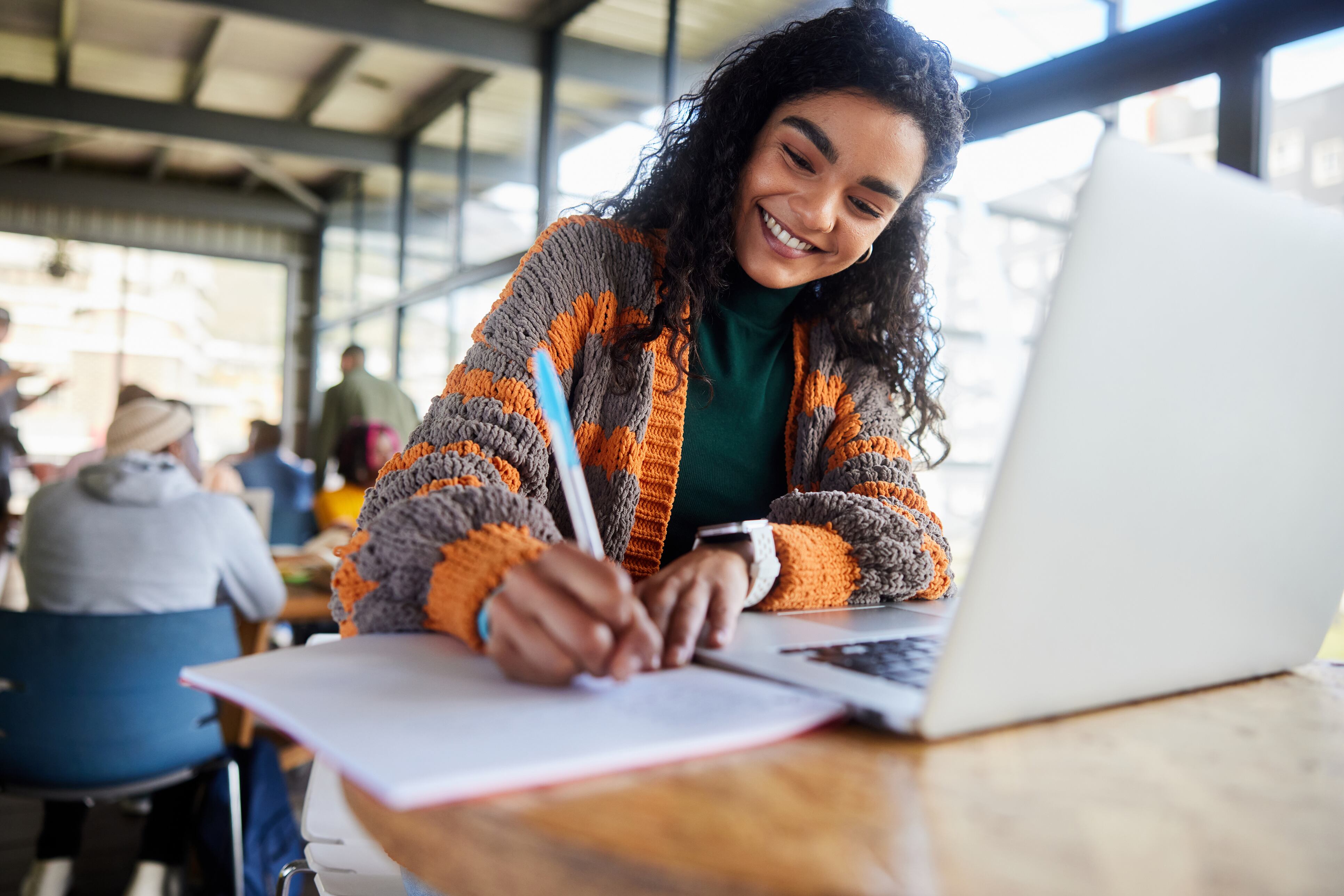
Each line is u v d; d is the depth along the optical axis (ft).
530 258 3.07
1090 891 0.99
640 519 3.16
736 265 3.42
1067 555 1.47
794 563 2.46
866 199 3.07
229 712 6.78
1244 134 6.73
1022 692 1.54
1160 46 7.18
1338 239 1.71
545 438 2.65
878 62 2.89
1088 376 1.38
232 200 30.83
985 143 8.57
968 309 9.74
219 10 14.98
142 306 31.96
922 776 1.34
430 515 1.97
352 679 1.58
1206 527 1.69
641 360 3.10
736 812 1.16
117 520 5.89
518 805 1.15
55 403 31.27
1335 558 2.05
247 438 17.65
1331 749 1.56
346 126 24.58
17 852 7.68
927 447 4.06
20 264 30.22
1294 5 6.38
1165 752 1.51
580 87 16.39
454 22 16.39
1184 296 1.46
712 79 3.40
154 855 6.12
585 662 1.55
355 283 28.91
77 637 5.24
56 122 21.67
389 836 1.23
